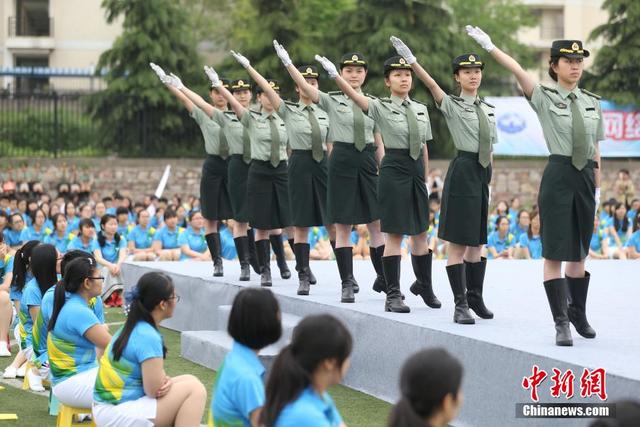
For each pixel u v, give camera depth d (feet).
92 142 95.96
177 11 100.07
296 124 36.58
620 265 48.57
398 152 31.48
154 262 48.91
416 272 32.45
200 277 42.22
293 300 35.35
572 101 26.68
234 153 41.16
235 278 41.86
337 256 34.27
